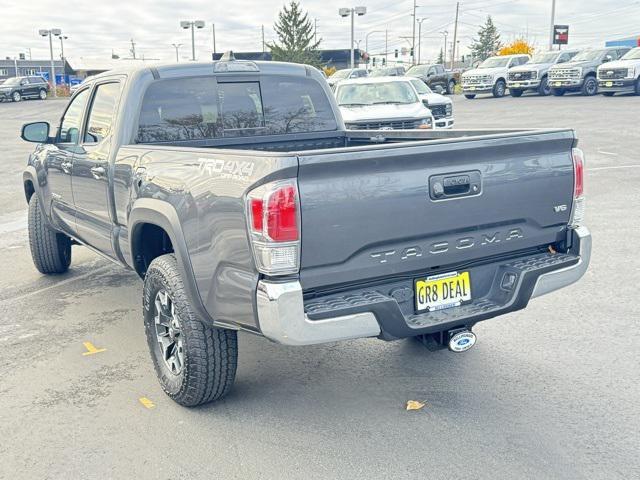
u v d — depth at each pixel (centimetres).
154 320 439
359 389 446
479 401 423
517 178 391
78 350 526
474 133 485
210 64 532
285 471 354
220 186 359
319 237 336
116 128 500
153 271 422
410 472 348
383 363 486
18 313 617
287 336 333
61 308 629
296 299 332
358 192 342
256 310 344
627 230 841
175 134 518
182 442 386
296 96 572
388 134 565
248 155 344
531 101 3152
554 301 602
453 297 390
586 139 1731
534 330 537
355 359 495
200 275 384
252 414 416
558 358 482
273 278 336
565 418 398
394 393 438
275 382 460
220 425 404
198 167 382
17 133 2736
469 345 396
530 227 407
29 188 727
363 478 345
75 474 357
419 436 384
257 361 496
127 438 391
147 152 445
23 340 549
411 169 356
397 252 361
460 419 402
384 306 350
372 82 1603
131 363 499
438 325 370
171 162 413
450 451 367
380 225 350
